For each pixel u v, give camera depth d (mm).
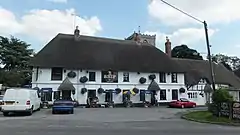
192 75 48094
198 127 15062
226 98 20031
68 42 41281
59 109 24391
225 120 18656
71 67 37281
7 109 21891
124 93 39594
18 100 22172
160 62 44375
